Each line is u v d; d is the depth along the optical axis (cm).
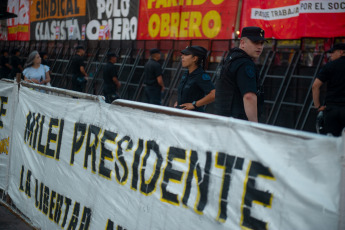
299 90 712
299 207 153
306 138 154
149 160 231
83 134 293
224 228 182
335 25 666
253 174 172
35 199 355
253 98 284
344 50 493
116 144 258
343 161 141
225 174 185
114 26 1105
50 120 337
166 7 948
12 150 409
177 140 214
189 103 398
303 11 705
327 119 512
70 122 309
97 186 273
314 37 693
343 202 140
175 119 217
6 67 1454
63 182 312
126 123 253
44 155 342
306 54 706
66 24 1282
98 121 279
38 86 364
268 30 766
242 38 304
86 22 1202
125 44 1070
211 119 195
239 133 181
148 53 1002
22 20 1507
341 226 140
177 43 927
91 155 282
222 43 832
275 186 163
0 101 441
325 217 145
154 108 231
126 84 1035
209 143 195
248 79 288
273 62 759
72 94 310
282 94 737
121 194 251
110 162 263
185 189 206
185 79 412
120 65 1070
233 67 296
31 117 371
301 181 154
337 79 495
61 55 1305
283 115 730
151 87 815
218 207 187
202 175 197
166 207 216
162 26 962
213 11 850
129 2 1053
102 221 266
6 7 1598
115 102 263
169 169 217
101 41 1148
